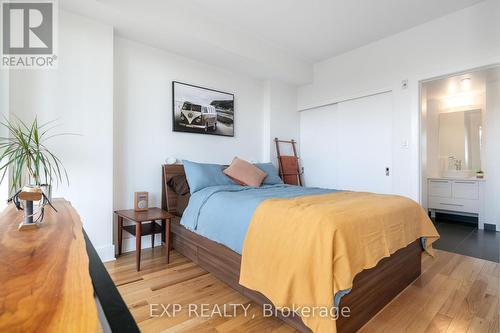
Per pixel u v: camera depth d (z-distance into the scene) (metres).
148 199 2.97
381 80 3.41
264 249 1.61
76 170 2.36
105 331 0.46
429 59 2.99
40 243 0.83
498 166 3.83
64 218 1.18
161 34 2.74
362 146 3.68
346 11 2.80
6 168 1.84
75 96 2.35
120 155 2.82
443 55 2.88
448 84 4.01
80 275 0.62
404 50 3.20
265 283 1.55
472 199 4.09
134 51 2.90
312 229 1.42
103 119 2.49
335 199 2.05
